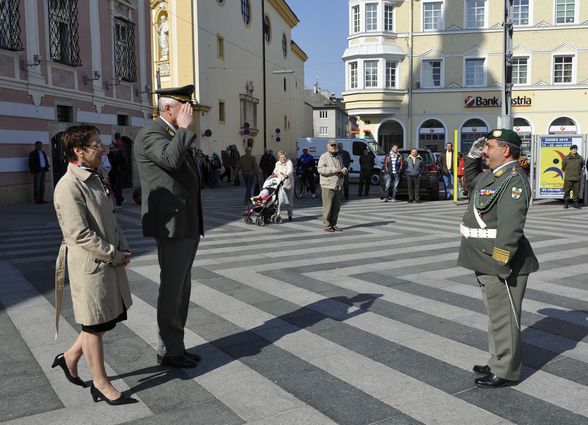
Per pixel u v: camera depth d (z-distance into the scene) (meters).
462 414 3.61
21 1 16.94
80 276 3.63
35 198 17.56
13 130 16.83
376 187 27.81
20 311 5.98
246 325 5.43
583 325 5.36
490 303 3.98
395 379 4.15
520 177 3.79
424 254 9.05
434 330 5.22
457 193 19.45
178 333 4.43
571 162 16.47
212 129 35.22
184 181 4.21
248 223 13.15
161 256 4.30
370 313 5.77
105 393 3.79
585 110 35.47
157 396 3.92
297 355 4.64
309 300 6.28
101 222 3.68
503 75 17.86
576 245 9.80
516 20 35.81
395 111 37.19
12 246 10.08
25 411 3.72
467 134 36.81
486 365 4.21
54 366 4.02
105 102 21.48
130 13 23.44
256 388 4.03
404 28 36.59
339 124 103.81
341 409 3.69
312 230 12.02
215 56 35.62
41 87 17.84
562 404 3.75
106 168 16.94
